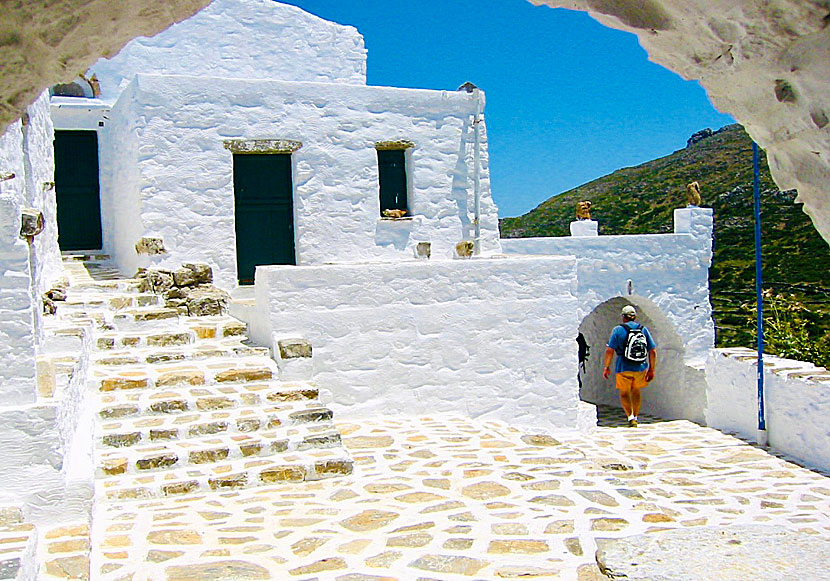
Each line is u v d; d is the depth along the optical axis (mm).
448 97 14438
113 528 6102
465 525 6117
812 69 2627
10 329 5848
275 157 13609
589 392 18531
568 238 15359
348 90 13742
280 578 5168
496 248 14906
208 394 8656
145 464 7191
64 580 4668
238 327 10781
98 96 14664
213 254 12844
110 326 10336
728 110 3145
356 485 7199
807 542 4285
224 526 6141
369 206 13953
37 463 5773
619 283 15656
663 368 16500
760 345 10312
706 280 16406
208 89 12789
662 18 2887
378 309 10203
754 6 2557
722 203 26406
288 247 13734
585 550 5594
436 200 14445
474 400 10766
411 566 5336
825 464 9055
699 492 7973
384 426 9719
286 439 7805
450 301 10617
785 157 3027
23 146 10062
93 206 14727
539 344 11156
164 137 12523
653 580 3814
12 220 5820
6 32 2598
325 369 9938
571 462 7980
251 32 15258
